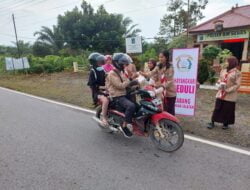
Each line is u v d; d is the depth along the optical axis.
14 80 17.77
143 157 4.10
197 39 20.89
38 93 10.91
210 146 4.47
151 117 4.38
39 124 6.01
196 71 5.87
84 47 37.81
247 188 3.14
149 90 4.42
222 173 3.52
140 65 14.38
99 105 5.44
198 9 29.97
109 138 5.01
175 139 4.61
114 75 4.61
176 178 3.41
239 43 19.09
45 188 3.19
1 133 5.34
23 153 4.28
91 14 37.44
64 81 15.48
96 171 3.63
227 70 5.25
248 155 4.07
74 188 3.19
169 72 5.50
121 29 38.03
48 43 40.09
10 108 7.86
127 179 3.40
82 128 5.69
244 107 7.38
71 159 4.04
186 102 6.14
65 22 37.06
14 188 3.20
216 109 5.32
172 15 31.00
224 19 19.95
